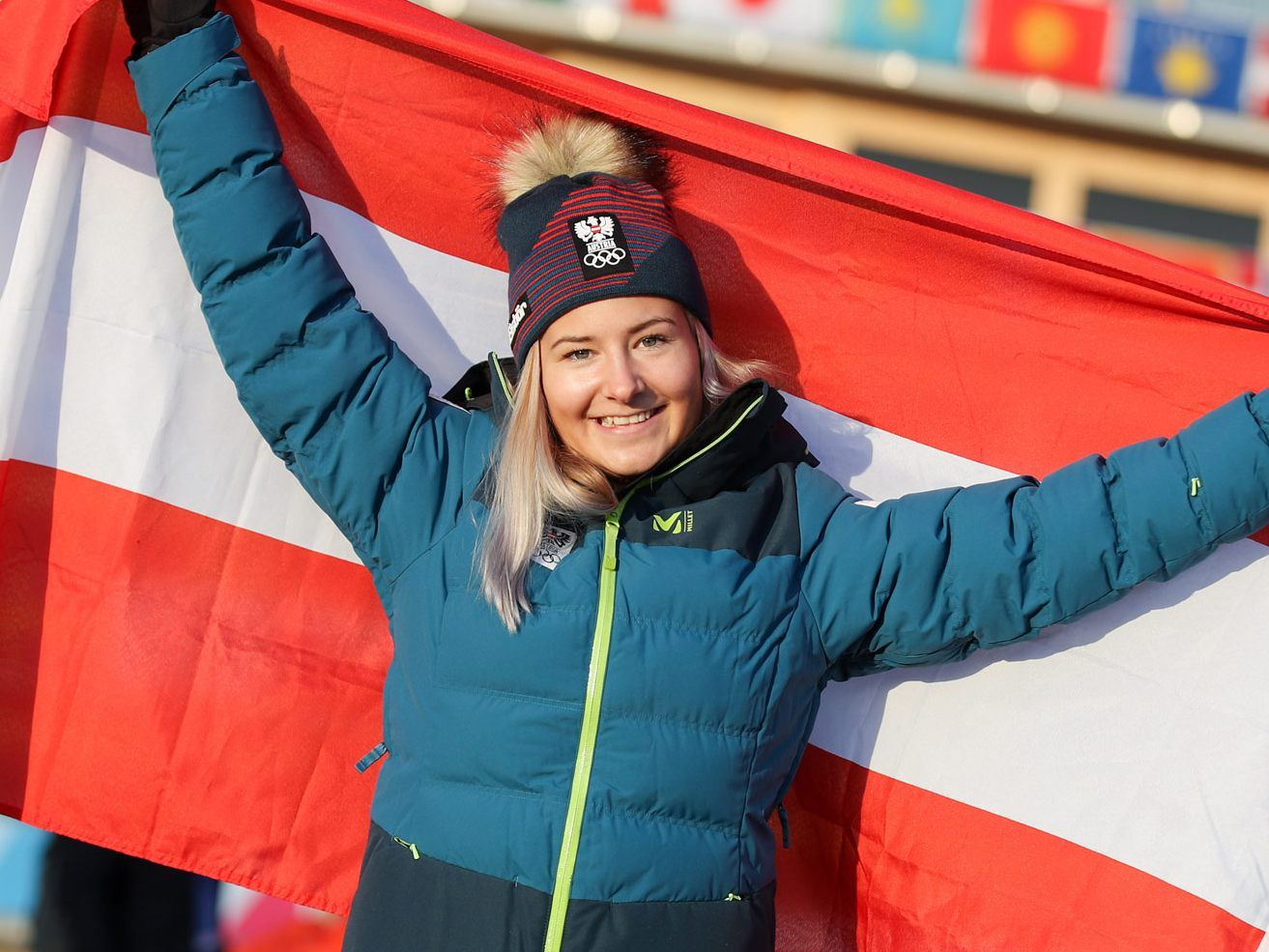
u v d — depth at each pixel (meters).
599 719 4.02
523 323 4.37
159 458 4.86
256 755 4.89
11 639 4.82
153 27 4.48
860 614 4.25
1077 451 4.76
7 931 5.94
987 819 4.78
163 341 4.85
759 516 4.30
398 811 4.11
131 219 4.81
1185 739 4.62
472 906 3.94
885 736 4.89
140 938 5.61
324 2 4.72
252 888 4.88
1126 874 4.64
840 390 4.92
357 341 4.36
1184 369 4.66
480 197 4.93
